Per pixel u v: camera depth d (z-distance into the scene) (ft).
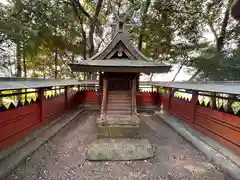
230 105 14.94
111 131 17.22
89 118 25.49
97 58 17.80
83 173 10.85
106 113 18.25
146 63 16.70
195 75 32.65
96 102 33.94
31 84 14.69
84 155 13.24
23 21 26.76
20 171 10.80
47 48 36.63
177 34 35.22
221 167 11.18
